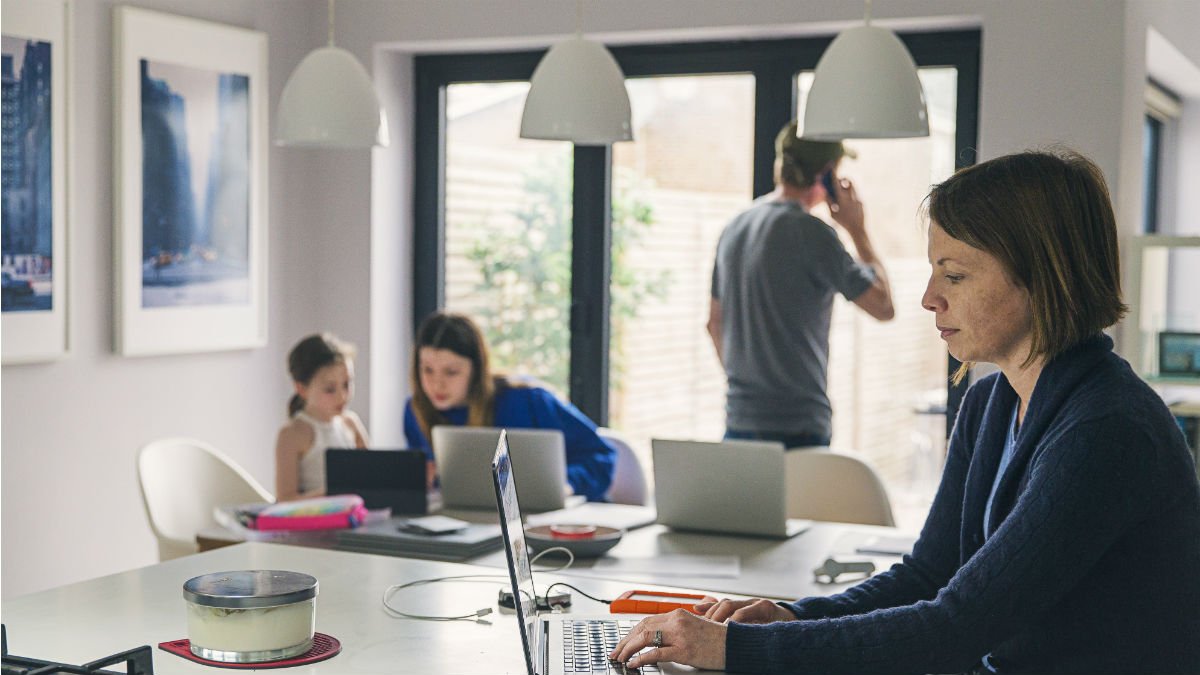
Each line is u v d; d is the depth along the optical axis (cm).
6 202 384
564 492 349
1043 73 401
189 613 193
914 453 459
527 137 329
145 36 429
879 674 170
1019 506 167
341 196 504
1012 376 181
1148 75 525
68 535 415
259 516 310
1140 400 166
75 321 413
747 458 312
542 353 508
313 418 393
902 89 311
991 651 182
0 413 390
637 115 488
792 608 201
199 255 454
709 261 475
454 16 481
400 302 517
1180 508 166
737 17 441
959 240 173
